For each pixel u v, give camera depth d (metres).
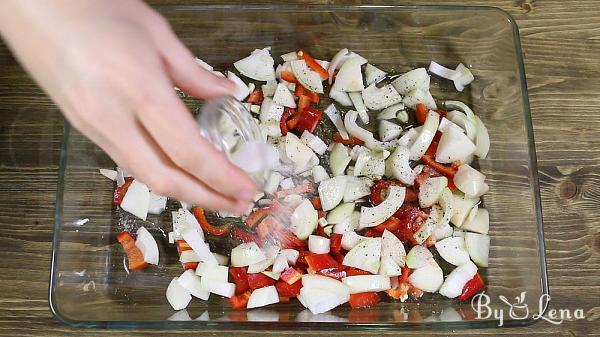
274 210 0.61
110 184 0.62
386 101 0.64
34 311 0.59
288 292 0.59
